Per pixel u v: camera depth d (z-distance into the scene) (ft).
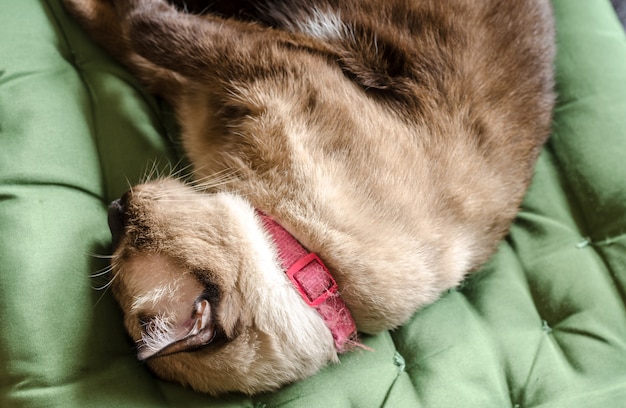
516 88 1.77
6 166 1.65
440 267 1.67
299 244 1.59
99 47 1.87
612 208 1.84
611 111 1.93
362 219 1.60
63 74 1.79
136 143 1.77
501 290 1.78
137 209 1.56
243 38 1.69
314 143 1.61
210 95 1.72
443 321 1.73
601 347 1.70
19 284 1.55
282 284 1.54
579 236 1.85
